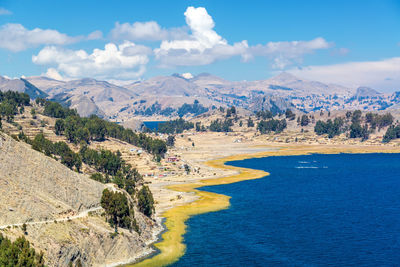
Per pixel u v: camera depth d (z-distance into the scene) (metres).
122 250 112.25
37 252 90.88
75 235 104.19
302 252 116.94
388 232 135.50
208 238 129.75
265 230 138.50
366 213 162.62
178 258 112.44
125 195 141.00
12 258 79.69
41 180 116.19
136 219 131.00
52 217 107.62
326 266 106.75
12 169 111.12
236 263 108.56
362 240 127.44
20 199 104.56
